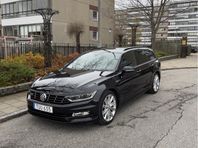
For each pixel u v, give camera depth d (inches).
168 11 948.0
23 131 197.0
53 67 392.2
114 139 181.0
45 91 196.2
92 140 179.3
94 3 1617.9
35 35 1279.5
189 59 890.7
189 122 215.3
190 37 2290.8
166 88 362.6
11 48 498.3
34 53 496.1
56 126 205.9
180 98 300.7
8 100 274.7
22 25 1462.8
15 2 1475.1
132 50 278.8
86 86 194.4
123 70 237.6
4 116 221.9
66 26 1411.2
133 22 1064.8
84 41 1549.0
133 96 260.5
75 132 193.6
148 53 317.1
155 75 324.8
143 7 858.1
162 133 191.5
